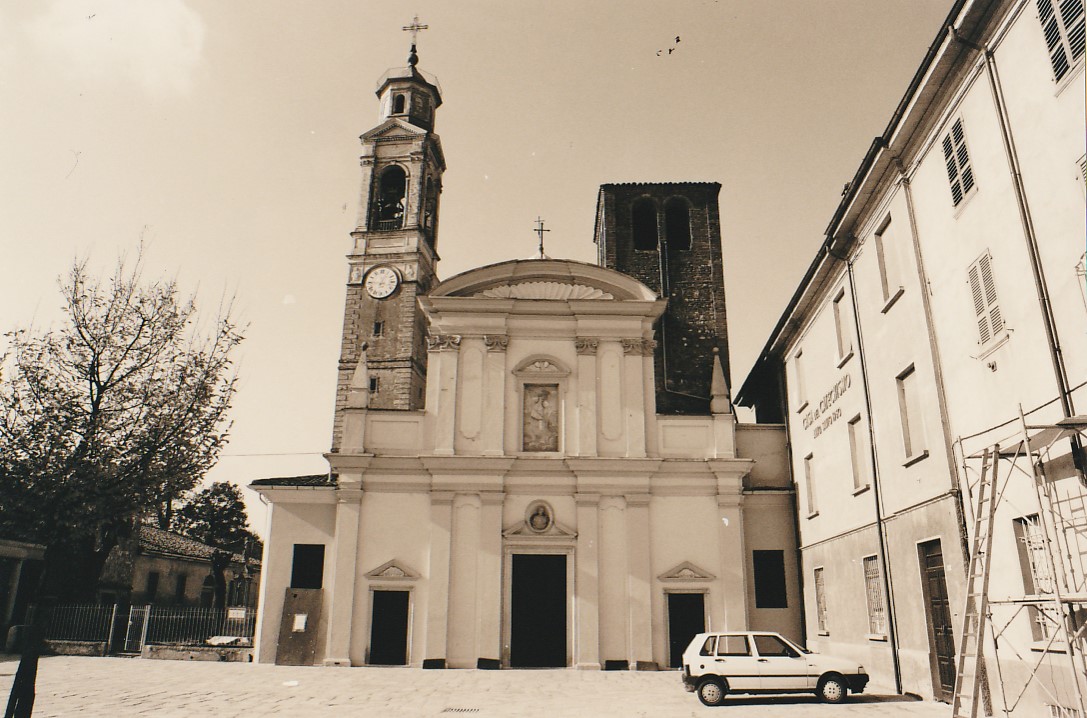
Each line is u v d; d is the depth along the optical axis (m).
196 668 23.53
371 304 43.44
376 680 21.17
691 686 16.95
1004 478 13.27
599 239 37.34
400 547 25.81
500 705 16.72
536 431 27.36
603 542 25.98
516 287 28.84
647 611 25.14
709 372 32.00
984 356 13.82
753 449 28.08
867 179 18.12
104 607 28.11
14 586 32.56
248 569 52.81
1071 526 10.81
